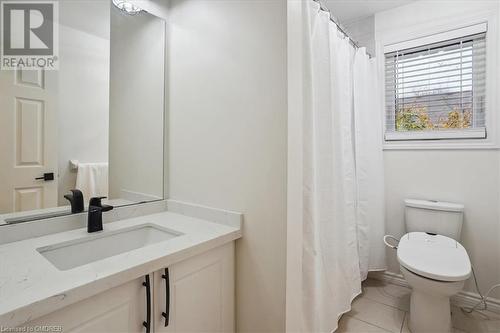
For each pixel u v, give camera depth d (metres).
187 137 1.51
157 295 0.94
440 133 1.98
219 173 1.37
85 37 1.28
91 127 1.31
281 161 1.15
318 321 1.21
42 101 1.15
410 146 2.09
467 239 1.87
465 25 1.86
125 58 1.43
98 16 1.32
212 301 1.17
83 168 1.29
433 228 1.89
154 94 1.55
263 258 1.22
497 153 1.77
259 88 1.21
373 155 2.07
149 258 0.91
